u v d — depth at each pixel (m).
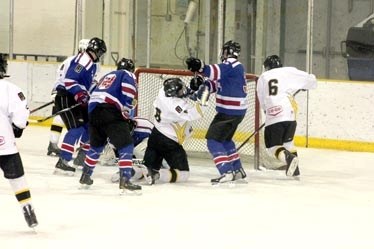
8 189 14.01
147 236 10.76
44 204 12.70
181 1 24.44
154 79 17.77
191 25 24.36
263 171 16.89
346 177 16.42
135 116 17.58
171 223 11.58
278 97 15.42
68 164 15.80
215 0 23.52
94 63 15.66
